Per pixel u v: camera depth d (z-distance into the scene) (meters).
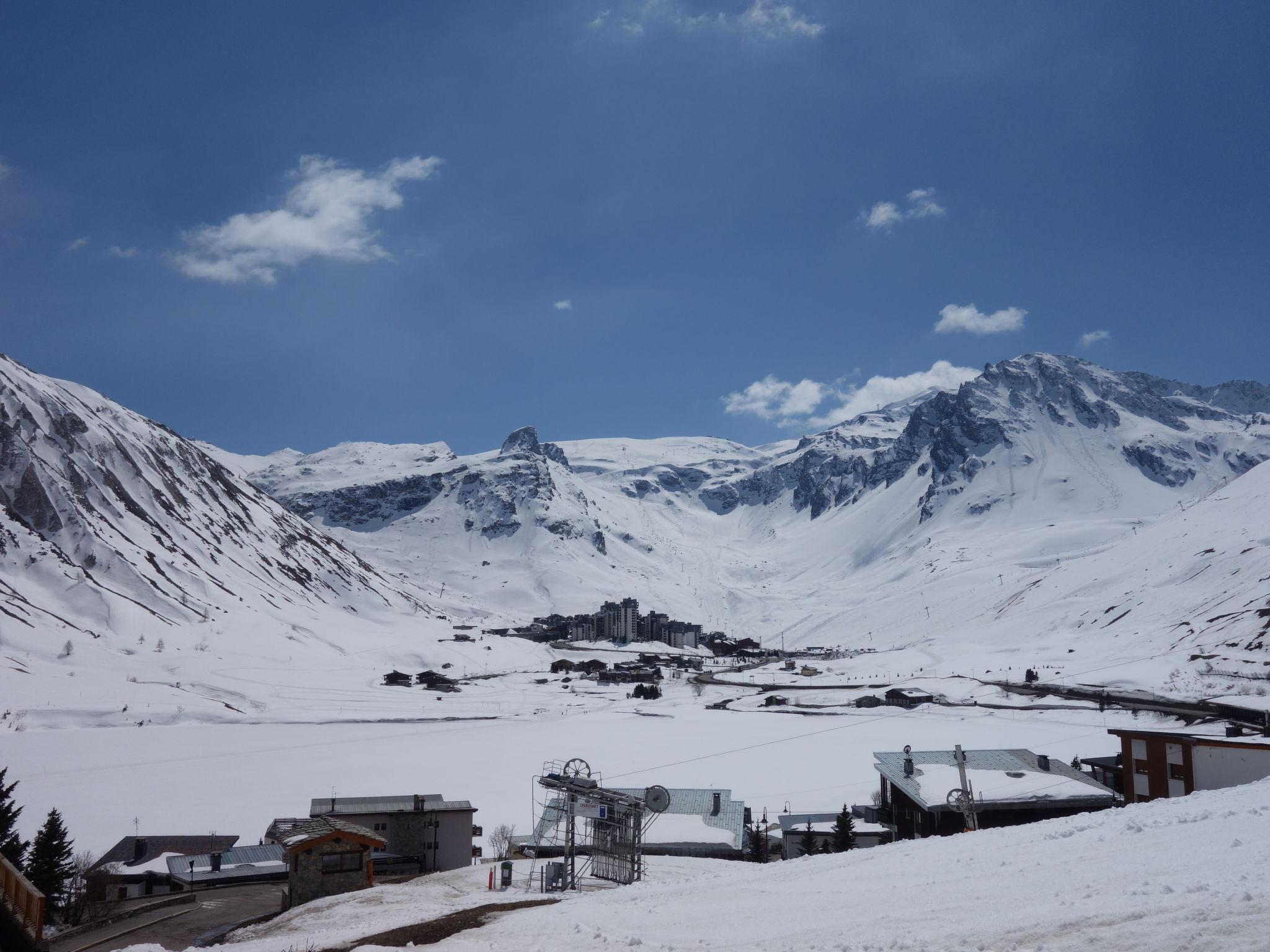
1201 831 27.23
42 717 185.25
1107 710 180.75
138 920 53.25
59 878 64.44
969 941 18.98
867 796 110.62
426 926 32.88
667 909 30.14
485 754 157.12
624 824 50.72
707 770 135.50
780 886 31.91
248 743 172.00
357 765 145.75
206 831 102.06
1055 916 19.58
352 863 51.00
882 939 20.50
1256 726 123.88
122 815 110.38
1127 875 22.73
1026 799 70.69
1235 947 15.47
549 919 30.77
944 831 70.25
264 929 42.12
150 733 180.88
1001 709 197.12
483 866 56.78
